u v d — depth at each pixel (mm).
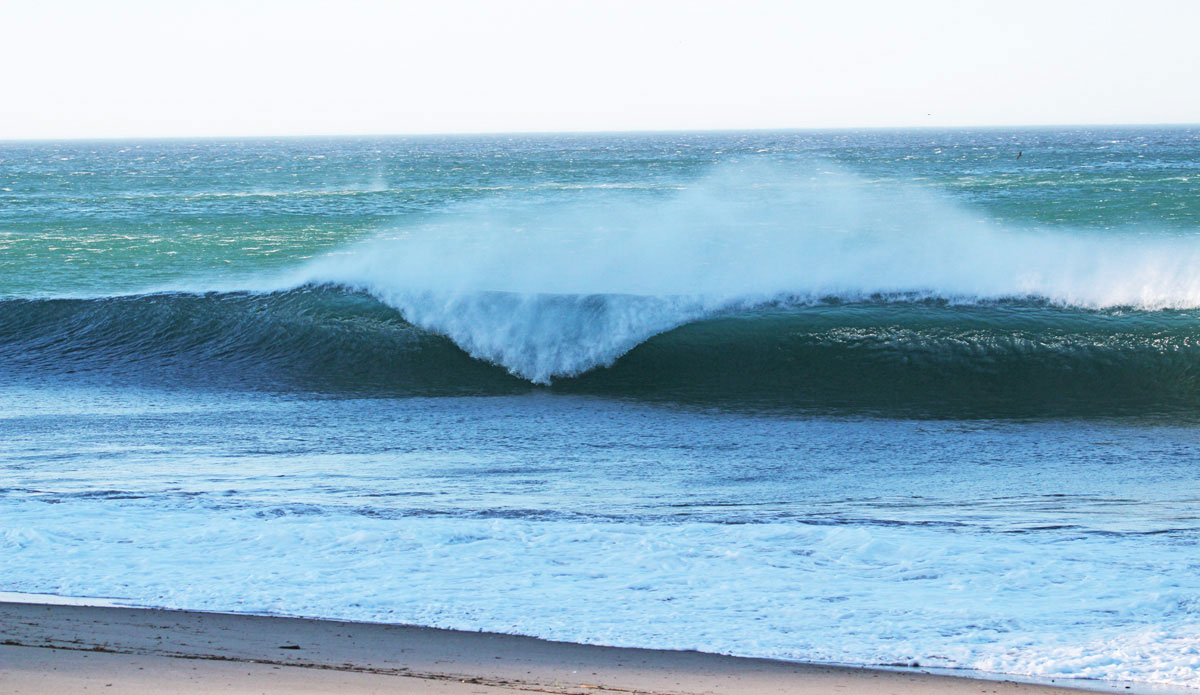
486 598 19719
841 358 44781
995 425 37438
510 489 29047
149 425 38438
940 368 43531
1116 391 40875
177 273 77875
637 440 35812
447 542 23312
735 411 40500
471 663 16391
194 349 51781
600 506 27031
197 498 27703
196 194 184625
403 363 47969
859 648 17188
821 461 32531
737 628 18141
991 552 22344
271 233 104625
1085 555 22062
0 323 55094
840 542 23078
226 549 22812
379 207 135500
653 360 46188
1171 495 27750
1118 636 17578
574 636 17766
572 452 34031
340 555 22406
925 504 27078
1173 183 163625
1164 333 43469
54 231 112625
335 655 16656
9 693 14578
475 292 51031
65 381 47188
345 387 45281
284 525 24672
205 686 15031
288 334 50906
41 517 25500
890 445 34719
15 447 34938
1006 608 19031
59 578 20812
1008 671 16219
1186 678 15844
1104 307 47375
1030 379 42375
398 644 17266
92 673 15508
